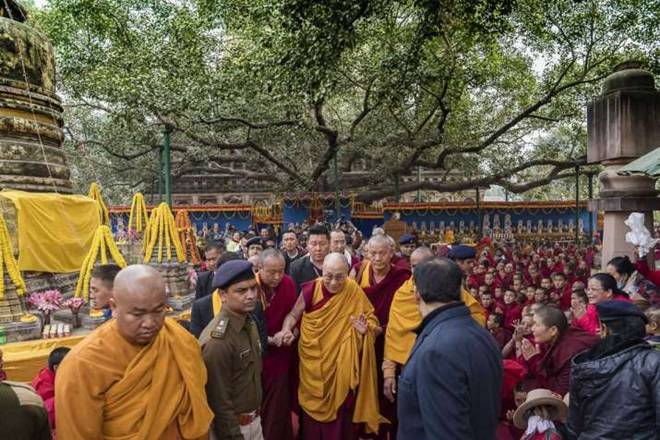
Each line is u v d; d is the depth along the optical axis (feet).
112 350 9.73
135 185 122.93
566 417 13.20
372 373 16.88
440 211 99.09
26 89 38.40
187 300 33.50
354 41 43.32
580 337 15.39
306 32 41.47
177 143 104.12
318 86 43.24
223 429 11.98
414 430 10.05
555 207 100.42
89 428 9.45
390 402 17.58
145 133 87.45
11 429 8.41
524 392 16.16
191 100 70.95
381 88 66.28
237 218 99.19
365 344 16.81
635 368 10.88
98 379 9.51
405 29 73.31
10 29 37.93
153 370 9.86
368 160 110.22
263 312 16.52
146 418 9.59
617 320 11.46
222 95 72.84
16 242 30.78
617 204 31.78
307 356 16.93
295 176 93.15
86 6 80.38
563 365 15.14
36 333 24.47
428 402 9.48
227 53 83.87
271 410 16.87
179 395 10.03
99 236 28.66
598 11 74.43
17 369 21.66
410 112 95.81
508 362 16.88
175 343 10.32
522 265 47.80
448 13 46.42
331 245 24.35
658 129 31.71
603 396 11.10
